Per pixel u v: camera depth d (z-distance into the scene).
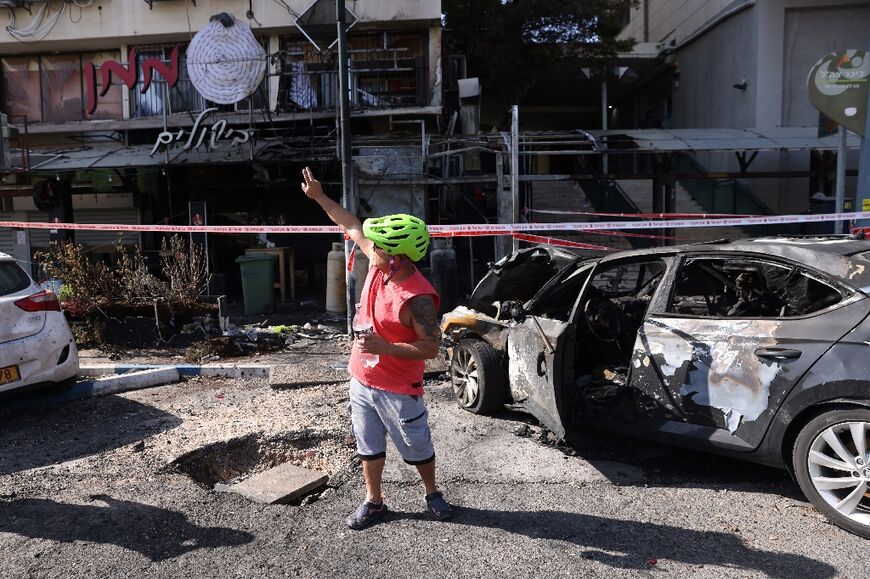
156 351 8.22
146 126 14.50
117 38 15.00
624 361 5.22
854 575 2.98
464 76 15.76
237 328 8.91
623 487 4.07
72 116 15.81
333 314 11.34
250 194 15.44
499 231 8.55
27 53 15.78
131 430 5.23
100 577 3.11
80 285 8.56
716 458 4.52
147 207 15.84
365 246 3.53
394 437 3.47
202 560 3.25
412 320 3.22
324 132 14.00
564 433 4.37
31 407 5.84
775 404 3.60
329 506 3.85
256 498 3.97
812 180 14.80
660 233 13.97
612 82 20.47
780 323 3.71
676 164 17.33
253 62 12.73
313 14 13.07
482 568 3.12
